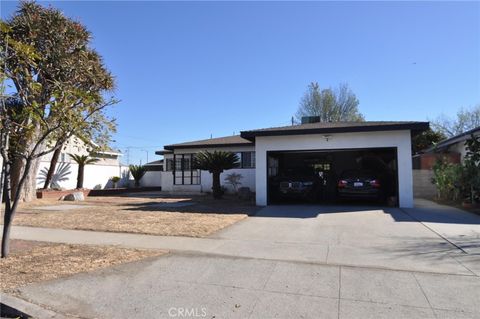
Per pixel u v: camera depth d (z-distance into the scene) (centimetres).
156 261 637
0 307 462
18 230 959
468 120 3975
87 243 790
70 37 1116
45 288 513
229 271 579
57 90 689
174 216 1182
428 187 1903
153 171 3114
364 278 537
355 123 1672
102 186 2762
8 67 661
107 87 1055
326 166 2148
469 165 1359
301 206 1451
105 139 746
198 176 2444
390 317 414
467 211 1242
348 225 990
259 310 438
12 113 711
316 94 4269
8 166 690
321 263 616
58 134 698
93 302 469
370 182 1456
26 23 1009
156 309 447
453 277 535
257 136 1507
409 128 1341
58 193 2016
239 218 1128
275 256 664
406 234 857
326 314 423
